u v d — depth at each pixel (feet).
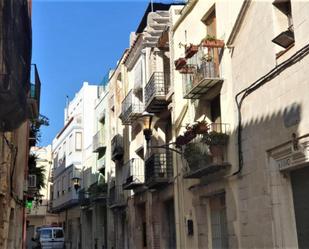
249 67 41.81
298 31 34.58
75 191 140.46
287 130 35.70
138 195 79.10
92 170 124.77
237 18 43.45
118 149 91.86
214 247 49.96
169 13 65.46
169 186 63.72
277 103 37.11
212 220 50.78
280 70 36.63
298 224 36.14
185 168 55.21
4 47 31.17
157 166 63.87
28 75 35.22
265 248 38.14
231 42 45.09
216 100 50.98
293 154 34.94
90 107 141.59
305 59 33.60
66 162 152.05
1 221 45.73
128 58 86.58
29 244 139.85
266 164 38.55
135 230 79.97
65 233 157.69
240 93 43.16
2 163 42.83
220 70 47.44
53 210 171.83
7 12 31.83
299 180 36.11
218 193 48.73
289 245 36.32
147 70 75.46
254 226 40.04
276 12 38.17
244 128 42.42
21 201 64.39
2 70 30.83
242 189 42.45
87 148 135.33
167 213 67.62
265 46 39.14
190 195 55.06
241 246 42.22
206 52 49.39
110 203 98.43
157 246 68.90
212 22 52.37
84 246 127.75
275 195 37.55
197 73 48.75
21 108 33.24
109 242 99.04
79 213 138.31
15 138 52.19
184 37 59.36
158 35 70.74
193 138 50.01
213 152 45.65
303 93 33.81
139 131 80.43
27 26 35.50
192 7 56.75
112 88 104.42
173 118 62.28
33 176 80.74
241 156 42.73
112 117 105.70
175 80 61.57
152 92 67.31
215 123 46.57
